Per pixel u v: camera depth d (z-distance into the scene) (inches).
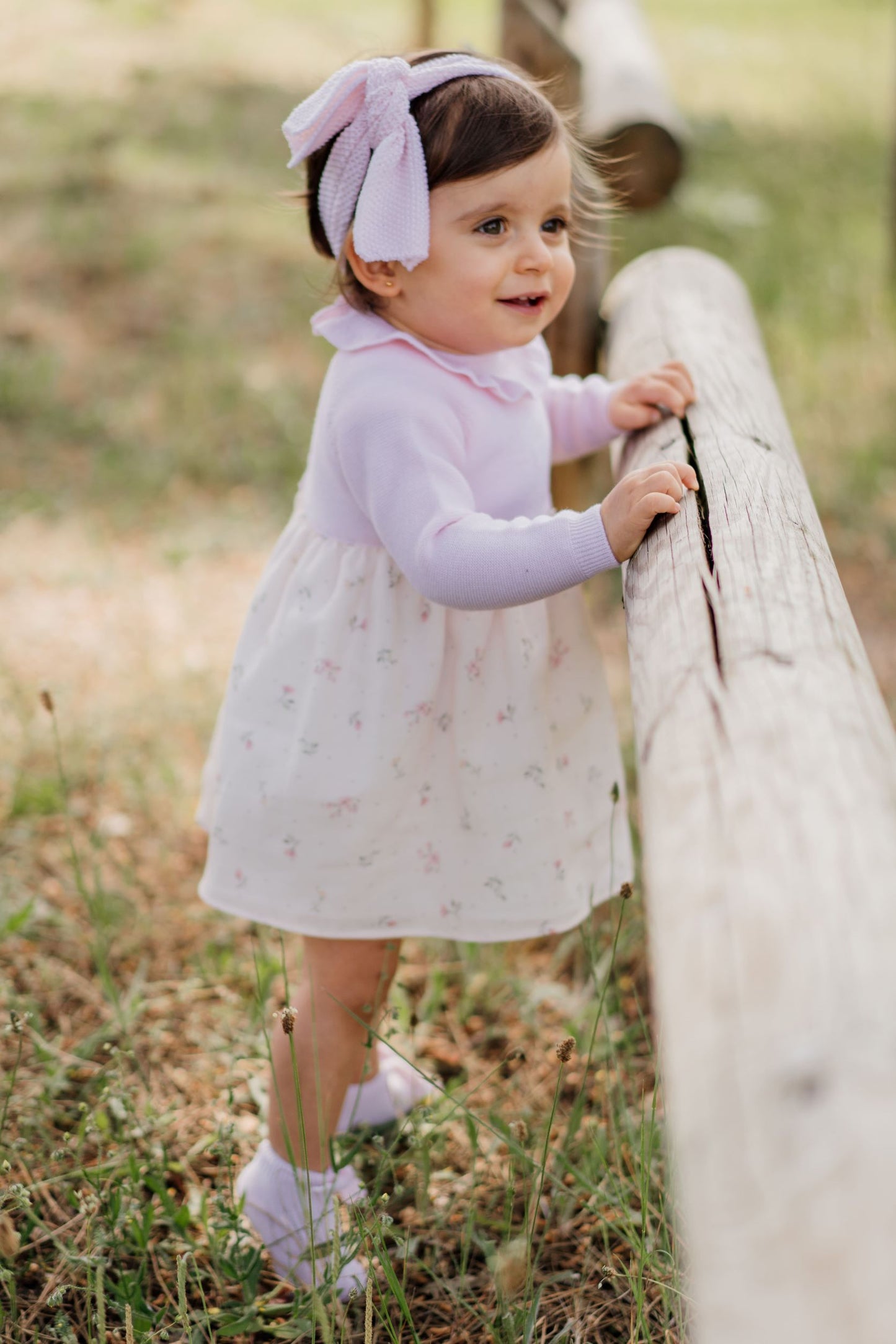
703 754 41.3
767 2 483.5
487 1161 75.5
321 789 65.0
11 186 246.7
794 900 34.3
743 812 38.0
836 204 266.1
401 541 59.4
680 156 167.0
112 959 94.1
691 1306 50.4
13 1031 72.1
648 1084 82.6
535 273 61.6
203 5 394.6
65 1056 82.9
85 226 230.4
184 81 320.2
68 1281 67.6
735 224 243.0
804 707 41.9
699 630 48.1
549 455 68.8
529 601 57.9
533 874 67.9
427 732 65.4
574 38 202.8
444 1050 88.0
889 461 167.9
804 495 63.3
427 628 63.7
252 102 307.9
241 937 96.8
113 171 255.6
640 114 163.0
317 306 211.5
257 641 68.2
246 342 201.0
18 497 160.2
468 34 377.4
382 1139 73.7
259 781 66.5
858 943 32.6
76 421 177.3
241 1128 80.0
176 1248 69.9
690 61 389.1
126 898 100.1
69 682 127.5
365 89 61.3
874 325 204.1
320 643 64.8
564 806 69.1
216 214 240.5
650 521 56.6
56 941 95.9
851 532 153.5
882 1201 27.1
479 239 60.8
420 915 68.0
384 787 64.9
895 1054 29.5
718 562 52.1
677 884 37.3
